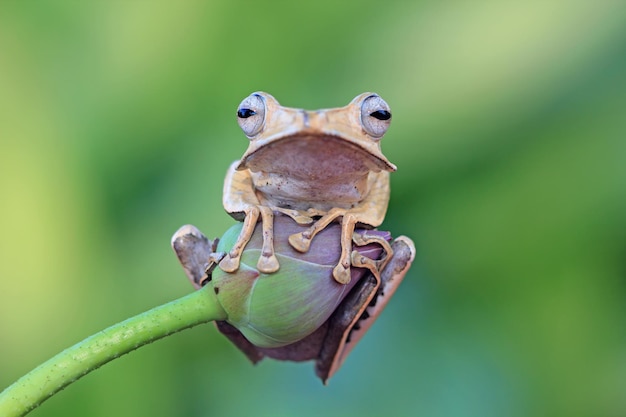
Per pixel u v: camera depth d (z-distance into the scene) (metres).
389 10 0.39
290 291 0.31
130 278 0.39
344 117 0.32
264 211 0.32
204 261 0.34
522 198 0.38
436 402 0.39
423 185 0.39
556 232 0.38
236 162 0.34
